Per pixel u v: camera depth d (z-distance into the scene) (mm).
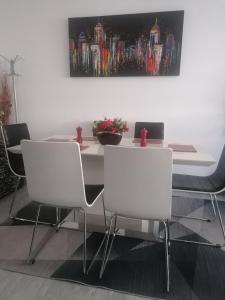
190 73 2834
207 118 2898
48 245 1826
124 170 1297
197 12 2686
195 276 1517
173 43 2756
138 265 1617
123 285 1438
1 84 3373
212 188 1840
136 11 2826
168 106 2967
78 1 2949
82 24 2938
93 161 2076
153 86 2955
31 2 3074
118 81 3031
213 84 2807
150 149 1212
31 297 1345
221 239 1929
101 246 1824
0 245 1822
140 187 1309
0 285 1432
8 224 2135
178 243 1871
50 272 1542
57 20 3051
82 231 2025
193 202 2650
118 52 2916
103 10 2910
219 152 2943
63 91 3227
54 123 3338
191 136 2977
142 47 2840
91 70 3033
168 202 1303
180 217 2303
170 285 1437
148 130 2756
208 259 1684
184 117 2951
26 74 3287
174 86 2902
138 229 1953
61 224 2115
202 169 3027
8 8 3154
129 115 3090
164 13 2713
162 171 1245
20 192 2891
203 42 2734
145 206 1341
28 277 1499
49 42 3131
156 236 1946
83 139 2354
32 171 1496
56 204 1537
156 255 1726
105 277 1501
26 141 1424
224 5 2615
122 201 1374
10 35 3225
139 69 2902
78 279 1481
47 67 3205
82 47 2996
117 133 1922
